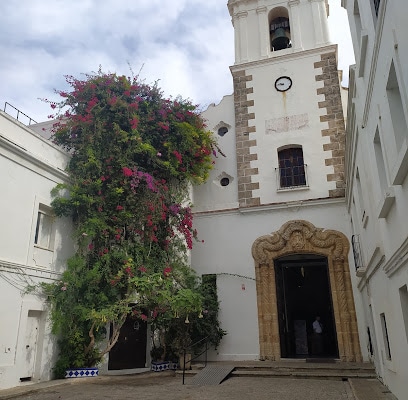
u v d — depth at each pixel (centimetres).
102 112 1359
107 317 1131
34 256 1103
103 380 1144
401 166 559
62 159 1255
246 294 1523
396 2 516
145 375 1244
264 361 1406
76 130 1352
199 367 1315
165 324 1347
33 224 1101
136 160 1417
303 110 1661
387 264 744
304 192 1565
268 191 1605
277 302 1499
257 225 1584
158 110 1495
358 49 896
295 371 1224
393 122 625
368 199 942
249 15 1888
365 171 938
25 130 1109
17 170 1064
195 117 1608
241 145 1691
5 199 1016
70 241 1244
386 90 639
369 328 1259
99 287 1209
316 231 1502
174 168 1491
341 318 1402
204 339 1434
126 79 1440
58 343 1149
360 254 1252
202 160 1619
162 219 1378
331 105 1631
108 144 1331
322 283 2084
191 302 1232
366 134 883
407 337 676
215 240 1616
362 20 816
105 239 1258
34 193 1119
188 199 1588
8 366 973
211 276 1573
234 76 1792
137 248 1308
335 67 1677
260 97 1730
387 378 931
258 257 1541
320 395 909
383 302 888
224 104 1800
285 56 1742
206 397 892
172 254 1456
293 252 1509
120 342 1319
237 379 1176
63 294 1141
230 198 1662
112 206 1292
